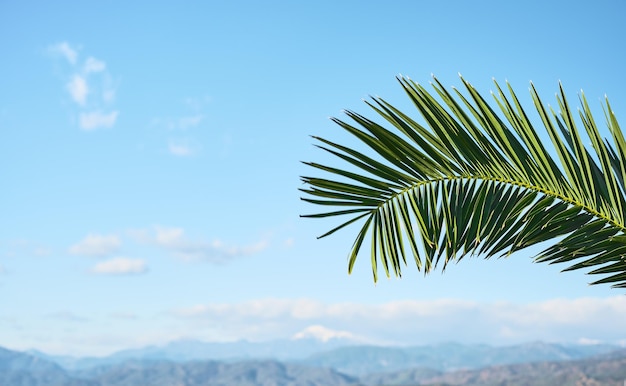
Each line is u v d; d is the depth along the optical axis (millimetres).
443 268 1537
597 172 1418
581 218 1435
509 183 1483
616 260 1353
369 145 1496
